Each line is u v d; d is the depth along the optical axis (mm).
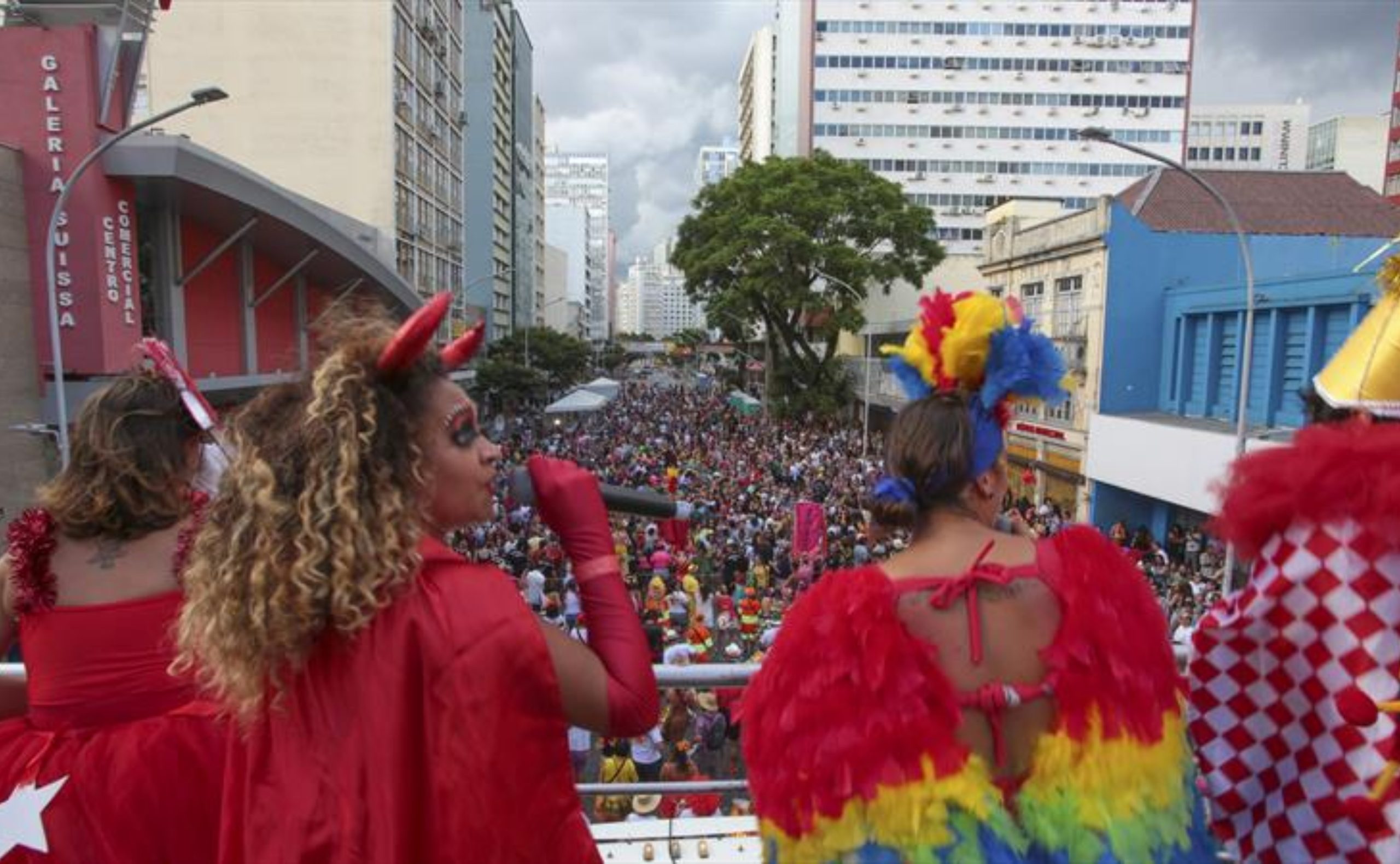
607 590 1696
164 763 1854
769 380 45594
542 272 103562
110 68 16094
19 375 15227
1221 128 104500
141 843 1826
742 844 3037
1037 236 30203
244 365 22625
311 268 25125
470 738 1403
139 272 18516
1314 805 1758
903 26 84438
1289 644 1767
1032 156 85312
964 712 1521
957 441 1646
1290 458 1806
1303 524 1746
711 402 65500
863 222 39281
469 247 66562
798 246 37438
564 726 1541
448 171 48469
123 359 16609
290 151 35531
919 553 1668
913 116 84938
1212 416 23469
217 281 21453
